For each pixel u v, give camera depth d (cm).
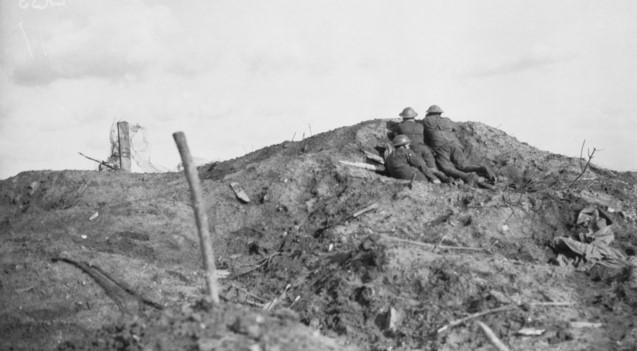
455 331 1034
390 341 1032
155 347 843
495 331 1044
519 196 1498
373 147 1711
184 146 959
